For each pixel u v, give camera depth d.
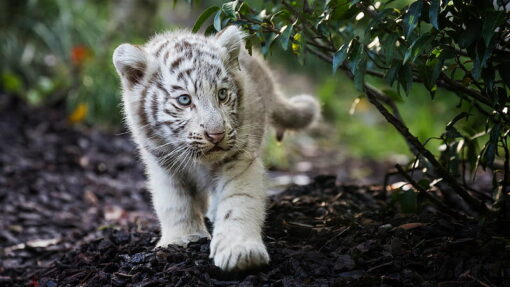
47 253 7.52
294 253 5.32
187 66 5.62
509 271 4.70
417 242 5.38
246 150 5.80
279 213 6.57
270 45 5.77
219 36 5.96
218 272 5.07
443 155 6.41
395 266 4.99
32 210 9.04
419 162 6.48
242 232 5.24
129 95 6.04
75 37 14.96
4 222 8.59
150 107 5.82
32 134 12.20
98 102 13.42
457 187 5.77
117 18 14.59
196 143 5.46
